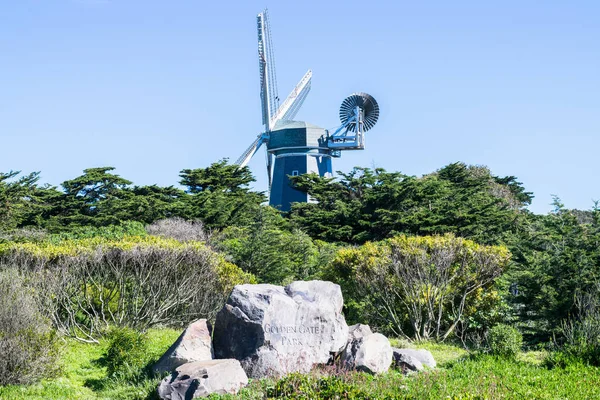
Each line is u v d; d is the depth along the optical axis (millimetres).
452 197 53938
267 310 15922
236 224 49969
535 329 21297
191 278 23000
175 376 14156
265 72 86938
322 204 59594
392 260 23281
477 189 56344
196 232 41906
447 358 18922
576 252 21875
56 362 16203
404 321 23469
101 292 21625
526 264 23750
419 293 22672
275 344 15789
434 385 14125
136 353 16828
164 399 13602
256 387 14109
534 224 44125
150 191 55781
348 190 60656
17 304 15938
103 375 16516
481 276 23156
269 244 34250
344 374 14578
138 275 21984
